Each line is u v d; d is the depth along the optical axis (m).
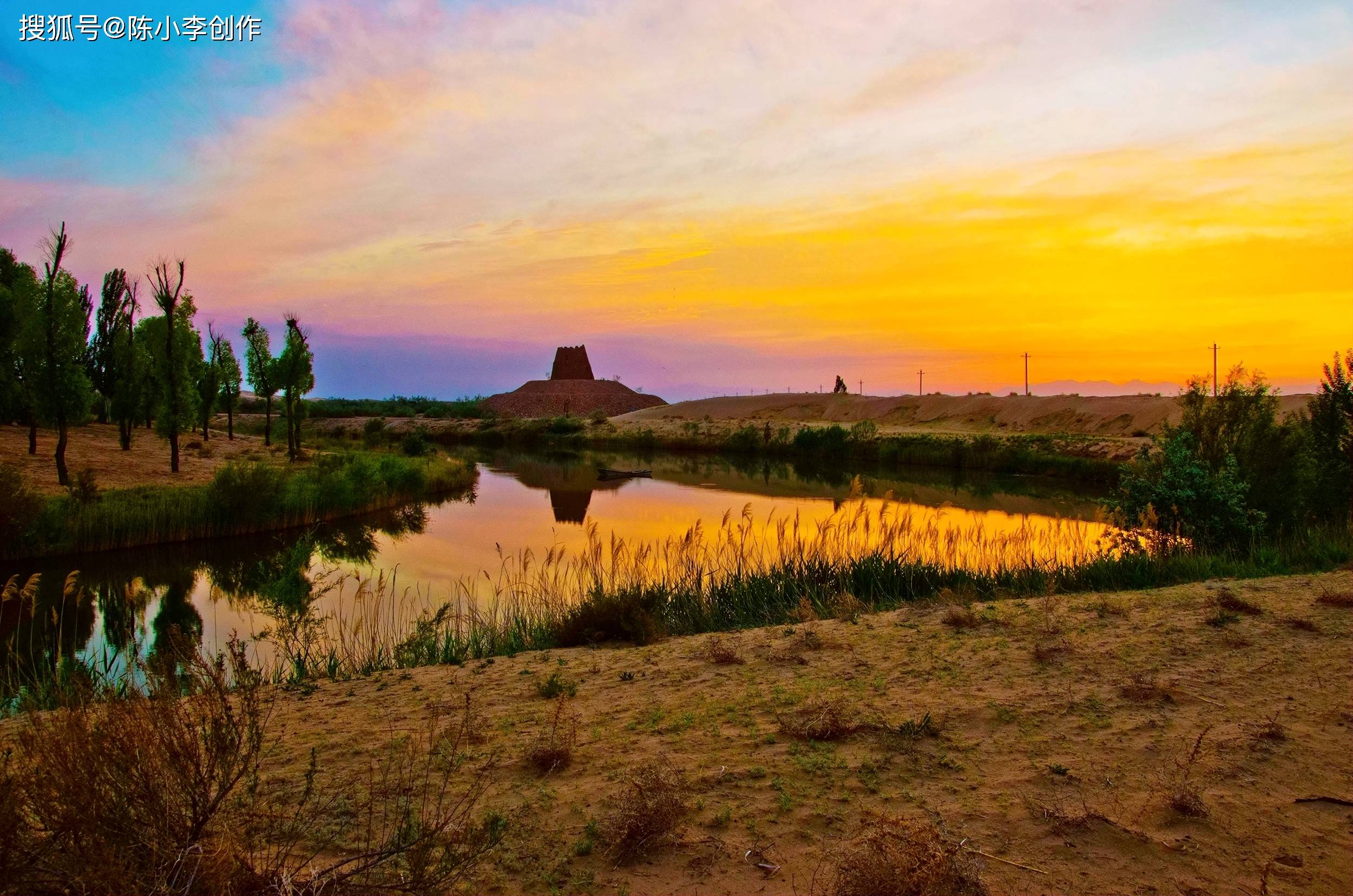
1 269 38.38
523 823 3.98
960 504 29.61
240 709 5.51
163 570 17.94
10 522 18.05
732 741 5.05
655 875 3.49
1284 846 3.54
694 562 13.30
